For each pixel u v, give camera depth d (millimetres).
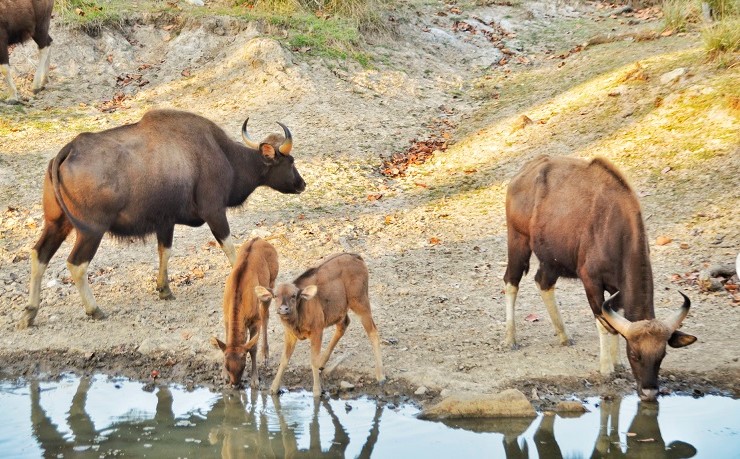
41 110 25594
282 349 15281
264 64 27562
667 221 19062
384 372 14211
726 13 28422
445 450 12039
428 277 18000
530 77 28406
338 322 14141
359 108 26453
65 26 28234
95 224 15852
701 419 12664
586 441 12195
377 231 20344
